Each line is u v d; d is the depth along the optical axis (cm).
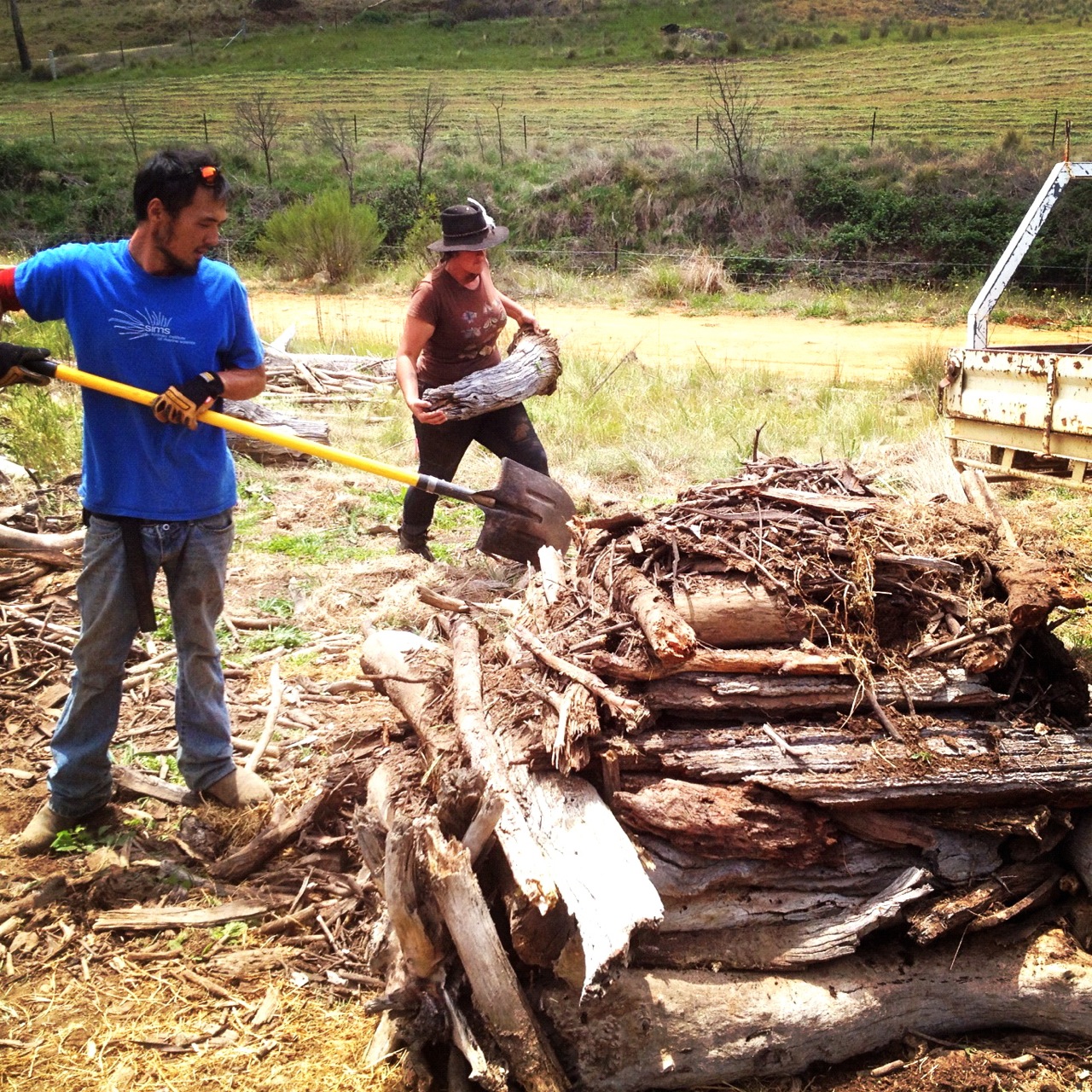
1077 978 300
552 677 325
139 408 352
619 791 305
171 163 335
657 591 328
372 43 5066
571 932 283
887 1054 299
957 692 323
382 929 318
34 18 5856
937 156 2595
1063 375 501
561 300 1961
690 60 4466
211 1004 314
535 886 265
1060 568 330
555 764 299
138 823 389
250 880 366
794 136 2958
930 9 5112
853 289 2009
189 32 5319
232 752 416
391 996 295
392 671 366
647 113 3497
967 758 308
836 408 980
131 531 357
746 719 319
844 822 305
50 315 351
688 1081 285
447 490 499
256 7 5591
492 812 284
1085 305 1864
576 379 1104
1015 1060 295
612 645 333
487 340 609
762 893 302
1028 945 309
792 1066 289
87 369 353
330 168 2862
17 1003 312
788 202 2328
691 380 1145
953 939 309
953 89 3603
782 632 327
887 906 298
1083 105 3198
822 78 3938
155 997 316
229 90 4259
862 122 3173
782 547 338
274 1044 301
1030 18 4803
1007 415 541
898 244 2181
